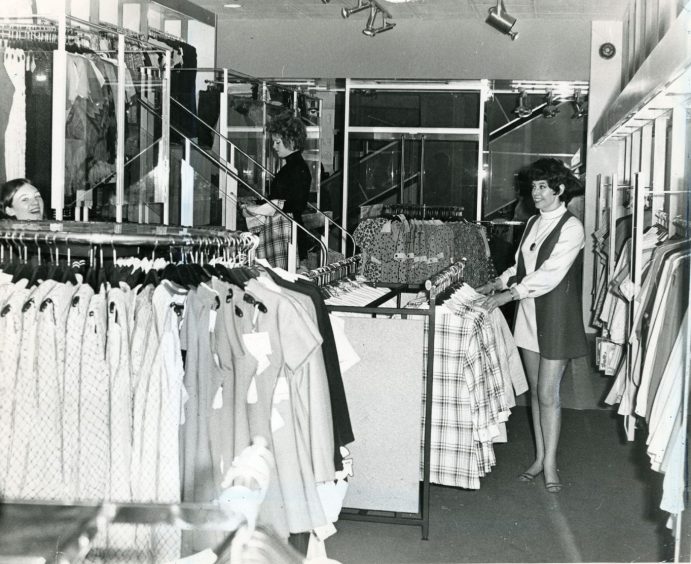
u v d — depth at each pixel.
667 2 6.48
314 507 3.03
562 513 4.36
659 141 6.18
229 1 9.12
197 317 2.65
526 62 9.66
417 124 9.80
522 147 9.77
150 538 2.17
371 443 4.07
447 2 8.87
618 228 6.92
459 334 4.19
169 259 3.48
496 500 4.55
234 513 2.07
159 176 5.57
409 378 4.02
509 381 5.30
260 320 2.91
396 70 9.88
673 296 4.20
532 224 4.77
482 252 7.57
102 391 2.50
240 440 2.79
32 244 2.71
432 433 4.25
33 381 2.44
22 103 4.80
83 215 4.97
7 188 4.11
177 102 6.13
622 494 4.67
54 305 2.45
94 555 2.16
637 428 5.95
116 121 5.17
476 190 9.80
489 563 3.70
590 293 9.65
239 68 10.09
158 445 2.54
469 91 9.75
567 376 7.80
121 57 4.75
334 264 4.67
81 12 5.66
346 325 4.04
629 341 5.23
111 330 2.51
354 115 9.88
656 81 4.60
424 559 3.73
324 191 9.72
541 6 8.91
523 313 4.75
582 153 9.70
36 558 2.10
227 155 6.47
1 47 4.78
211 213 6.40
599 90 9.55
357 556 3.74
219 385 2.78
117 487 2.52
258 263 3.38
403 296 5.33
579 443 5.71
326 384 3.13
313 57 9.98
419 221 6.68
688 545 3.60
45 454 2.44
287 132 6.49
